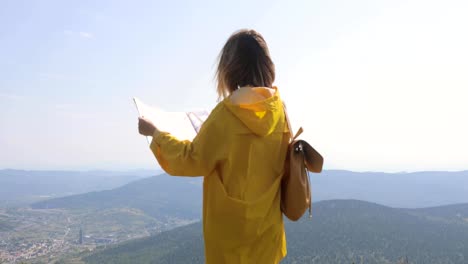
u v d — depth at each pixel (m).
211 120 2.51
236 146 2.47
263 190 2.56
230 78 2.74
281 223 2.74
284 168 2.74
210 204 2.52
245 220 2.45
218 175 2.51
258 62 2.71
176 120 2.90
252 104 2.46
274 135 2.61
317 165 2.67
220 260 2.52
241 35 2.76
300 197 2.66
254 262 2.54
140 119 2.75
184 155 2.46
